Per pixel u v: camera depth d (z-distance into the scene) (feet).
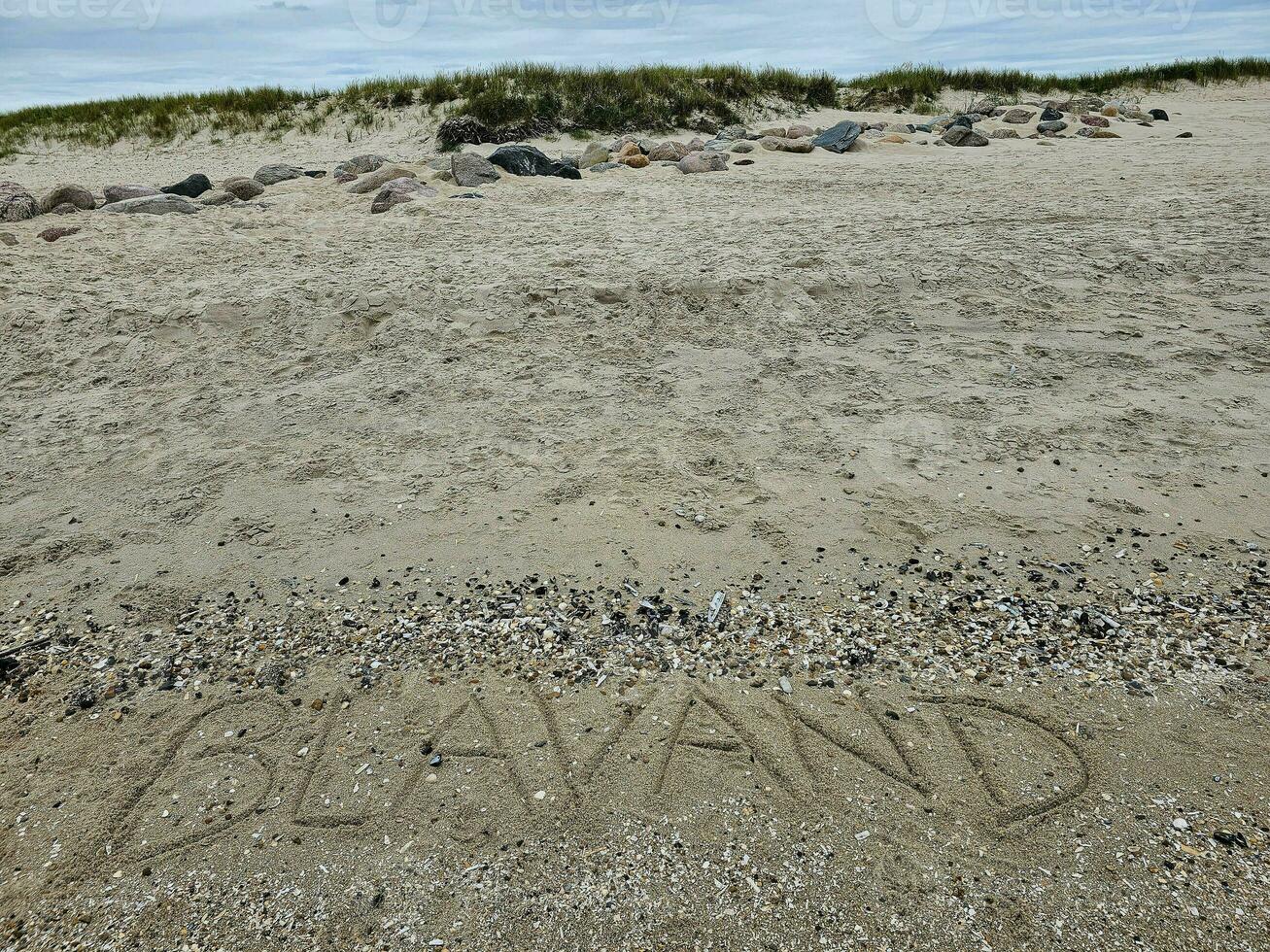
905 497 13.62
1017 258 21.89
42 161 47.98
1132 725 9.23
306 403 17.22
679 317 19.94
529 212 30.14
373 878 7.94
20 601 12.10
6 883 8.08
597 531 13.07
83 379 18.49
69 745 9.61
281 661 10.71
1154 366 17.39
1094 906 7.40
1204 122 49.21
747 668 10.27
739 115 50.67
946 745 9.09
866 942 7.21
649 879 7.82
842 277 20.88
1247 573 11.64
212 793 8.92
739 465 14.71
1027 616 10.98
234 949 7.39
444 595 11.78
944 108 57.21
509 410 16.80
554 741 9.34
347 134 48.62
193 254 24.93
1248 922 7.21
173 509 14.06
